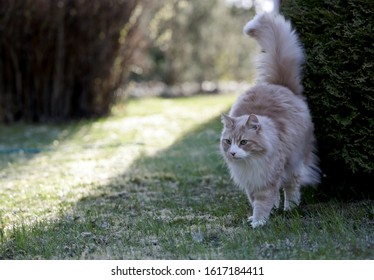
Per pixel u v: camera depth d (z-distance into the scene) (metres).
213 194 7.06
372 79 5.42
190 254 4.70
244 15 25.05
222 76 26.22
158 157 9.74
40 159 9.99
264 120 5.44
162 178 8.06
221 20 24.64
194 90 24.64
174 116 15.30
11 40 13.80
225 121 5.52
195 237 5.10
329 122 5.81
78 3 13.95
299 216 5.41
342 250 4.50
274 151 5.32
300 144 5.71
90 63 14.78
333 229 4.96
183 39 23.75
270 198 5.44
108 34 14.65
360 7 5.44
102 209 6.43
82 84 14.99
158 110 17.02
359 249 4.48
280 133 5.50
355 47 5.48
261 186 5.42
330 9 5.82
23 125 14.42
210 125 12.98
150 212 6.27
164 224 5.63
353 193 6.31
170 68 24.14
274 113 5.64
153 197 7.01
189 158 9.47
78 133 12.96
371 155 5.68
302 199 6.26
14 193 7.35
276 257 4.48
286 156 5.56
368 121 5.59
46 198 7.04
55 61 14.42
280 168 5.45
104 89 15.29
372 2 5.39
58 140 12.16
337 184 6.42
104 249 4.96
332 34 5.76
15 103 14.80
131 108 17.66
